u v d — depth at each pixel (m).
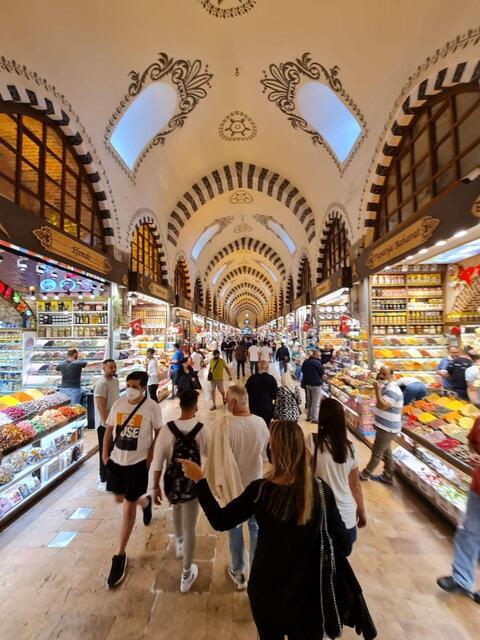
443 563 2.30
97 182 5.54
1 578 2.16
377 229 5.84
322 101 5.99
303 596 1.13
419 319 5.79
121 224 6.38
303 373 6.04
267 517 1.18
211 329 21.52
